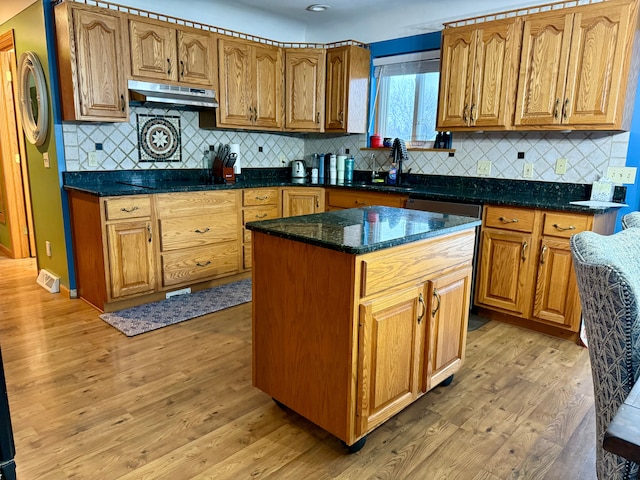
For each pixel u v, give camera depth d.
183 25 3.54
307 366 1.85
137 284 3.24
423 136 4.19
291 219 2.11
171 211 3.35
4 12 3.64
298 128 4.40
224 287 3.81
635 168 2.96
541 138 3.36
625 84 2.73
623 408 0.69
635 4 2.64
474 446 1.84
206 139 4.17
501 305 3.11
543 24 2.96
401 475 1.67
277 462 1.73
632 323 0.86
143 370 2.40
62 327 2.93
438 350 2.07
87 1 3.20
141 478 1.62
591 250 1.02
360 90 4.31
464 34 3.34
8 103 4.33
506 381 2.36
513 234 2.98
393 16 4.15
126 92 3.26
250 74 4.04
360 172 4.57
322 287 1.72
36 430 1.88
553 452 1.81
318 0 3.90
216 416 2.02
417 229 1.90
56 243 3.57
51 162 3.38
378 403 1.80
